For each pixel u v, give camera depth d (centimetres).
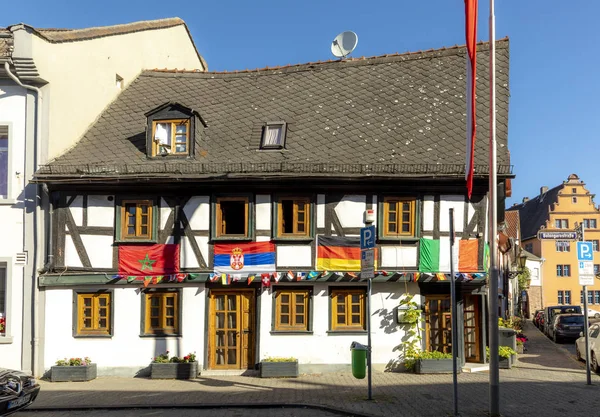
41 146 1380
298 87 1698
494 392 886
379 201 1361
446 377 1273
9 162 1380
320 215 1364
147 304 1379
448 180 1330
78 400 1070
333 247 1355
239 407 998
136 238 1382
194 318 1370
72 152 1452
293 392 1116
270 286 1367
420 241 1353
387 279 1345
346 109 1576
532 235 5778
